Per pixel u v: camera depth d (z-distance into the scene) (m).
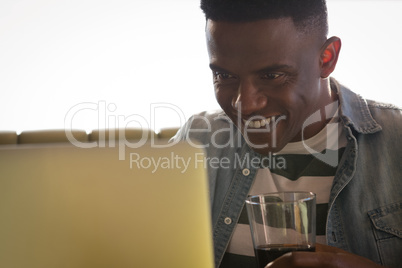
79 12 3.96
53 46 3.95
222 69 1.27
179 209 0.88
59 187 0.86
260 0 1.19
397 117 1.54
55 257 0.85
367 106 1.57
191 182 0.88
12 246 0.85
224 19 1.22
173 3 3.97
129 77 3.98
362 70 3.80
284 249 0.92
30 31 3.93
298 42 1.24
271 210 0.92
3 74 3.92
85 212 0.86
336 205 1.48
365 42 3.78
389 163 1.49
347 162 1.47
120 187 0.87
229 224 1.54
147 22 3.98
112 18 3.97
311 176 1.50
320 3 1.30
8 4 3.90
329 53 1.35
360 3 3.77
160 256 0.87
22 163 0.85
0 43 3.92
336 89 1.56
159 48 4.00
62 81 3.96
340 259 0.92
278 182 1.54
